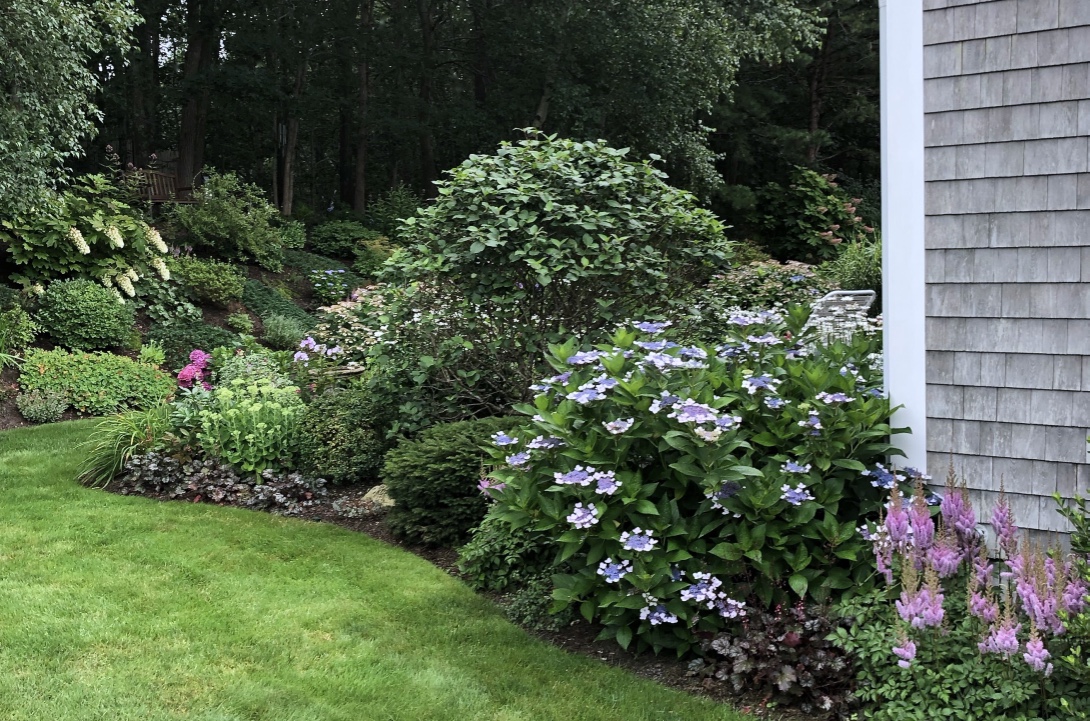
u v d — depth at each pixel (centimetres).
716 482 302
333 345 799
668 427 326
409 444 473
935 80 327
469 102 1948
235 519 493
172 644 325
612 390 340
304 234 1526
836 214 1823
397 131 1928
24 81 727
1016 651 246
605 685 305
